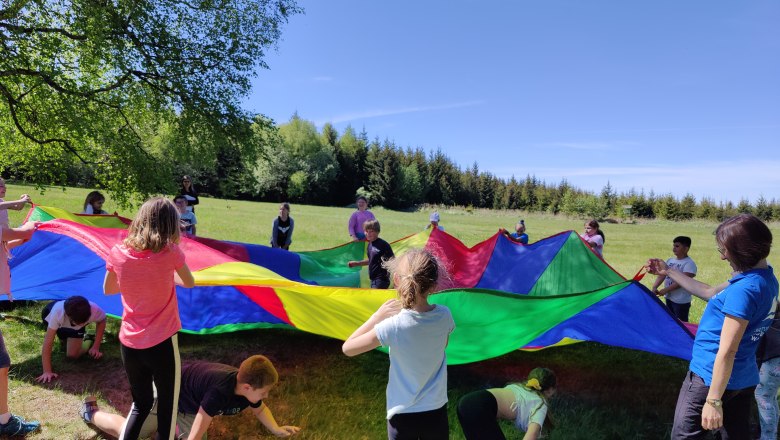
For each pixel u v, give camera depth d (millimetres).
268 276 4453
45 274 5895
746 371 2619
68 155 12531
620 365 5816
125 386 4461
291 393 4590
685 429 2684
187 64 12547
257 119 13945
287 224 9250
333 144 69188
